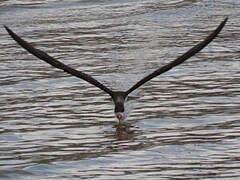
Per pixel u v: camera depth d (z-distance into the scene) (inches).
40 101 635.5
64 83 695.1
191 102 621.0
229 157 483.8
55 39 879.7
